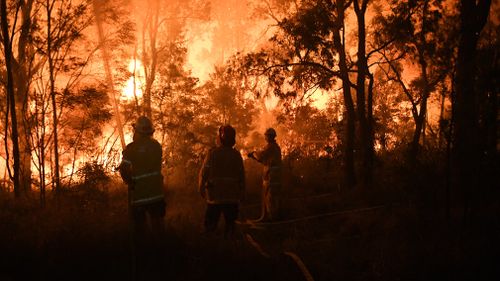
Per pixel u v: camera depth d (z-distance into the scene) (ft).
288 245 23.71
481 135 22.31
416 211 24.35
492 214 21.48
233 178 23.13
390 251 20.16
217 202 22.81
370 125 38.50
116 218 24.56
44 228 22.21
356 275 18.89
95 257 18.19
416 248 19.60
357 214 28.63
